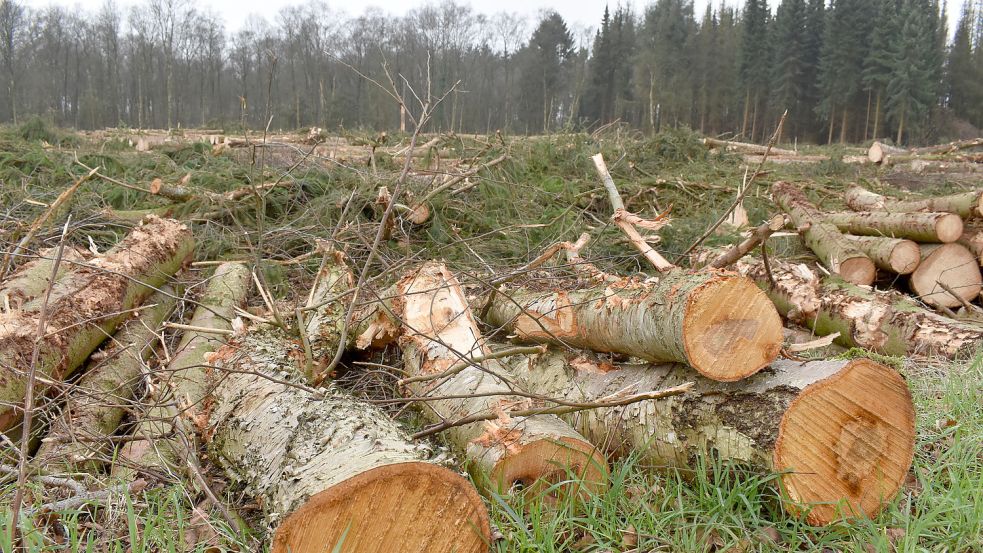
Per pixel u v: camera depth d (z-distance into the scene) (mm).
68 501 2666
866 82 37938
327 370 3400
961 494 2633
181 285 5777
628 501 2797
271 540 2129
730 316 2684
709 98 39125
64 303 4008
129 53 41062
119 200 7508
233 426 2889
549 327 3705
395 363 4316
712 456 2775
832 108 38812
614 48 40125
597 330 3363
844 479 2645
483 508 2232
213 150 9078
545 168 9062
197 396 3775
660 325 2799
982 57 43188
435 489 2160
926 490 2721
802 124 41594
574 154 9422
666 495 2803
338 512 2072
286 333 3934
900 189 11578
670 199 9102
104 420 3619
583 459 2811
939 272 6281
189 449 2977
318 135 11750
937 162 13656
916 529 2447
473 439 2920
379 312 3889
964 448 3100
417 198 6648
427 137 11242
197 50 38406
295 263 6207
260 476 2541
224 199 7145
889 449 2713
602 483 2824
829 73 38812
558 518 2605
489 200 7316
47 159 8172
